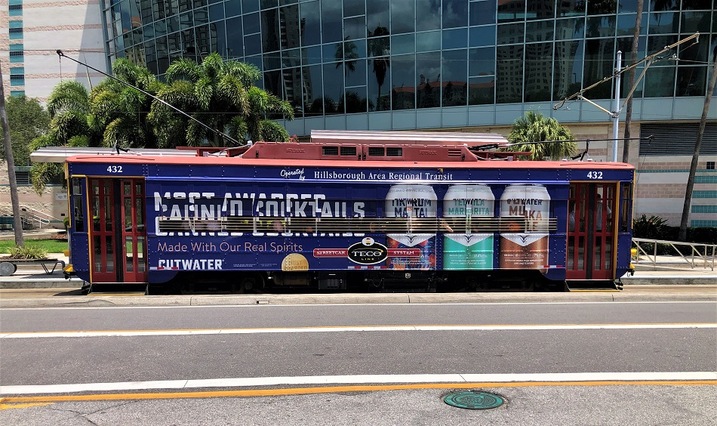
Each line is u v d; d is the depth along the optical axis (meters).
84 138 24.02
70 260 10.36
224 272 10.88
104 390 4.94
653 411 4.49
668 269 16.58
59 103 26.00
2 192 39.19
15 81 57.97
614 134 17.12
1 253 18.62
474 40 25.03
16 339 6.77
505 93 24.98
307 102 27.77
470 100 25.39
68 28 56.75
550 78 24.52
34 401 4.66
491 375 5.43
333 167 10.67
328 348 6.42
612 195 11.24
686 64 23.92
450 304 9.52
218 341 6.73
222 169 10.49
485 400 4.73
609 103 24.28
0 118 19.08
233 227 10.51
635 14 23.75
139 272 10.53
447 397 4.80
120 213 10.45
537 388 5.05
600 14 23.92
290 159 10.95
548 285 11.45
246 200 10.53
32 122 45.03
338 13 26.67
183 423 4.21
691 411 4.49
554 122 21.34
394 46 26.03
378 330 7.34
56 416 4.32
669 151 24.88
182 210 10.41
